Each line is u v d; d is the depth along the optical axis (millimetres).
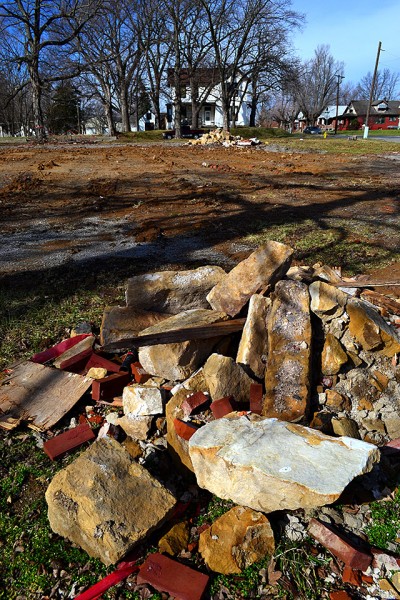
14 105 58031
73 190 10836
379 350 3104
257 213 8281
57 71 36781
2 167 15039
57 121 52469
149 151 20828
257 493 2166
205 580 2033
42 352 3840
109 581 2078
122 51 36281
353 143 23500
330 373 3006
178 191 10484
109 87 38125
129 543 2078
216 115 59188
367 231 7031
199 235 7062
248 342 3129
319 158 16953
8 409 3195
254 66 35906
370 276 5191
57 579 2139
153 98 45281
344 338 3129
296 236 6809
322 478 2080
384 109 74438
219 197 9680
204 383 2951
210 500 2469
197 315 3443
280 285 3275
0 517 2451
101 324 3965
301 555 2146
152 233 7105
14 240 7043
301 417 2752
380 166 14500
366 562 2090
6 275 5555
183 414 2785
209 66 41375
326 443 2279
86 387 3291
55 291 5035
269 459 2197
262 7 33125
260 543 2158
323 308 3117
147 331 3303
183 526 2316
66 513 2201
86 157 18016
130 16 35219
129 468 2361
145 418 2836
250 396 2912
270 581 2055
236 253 6172
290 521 2289
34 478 2689
